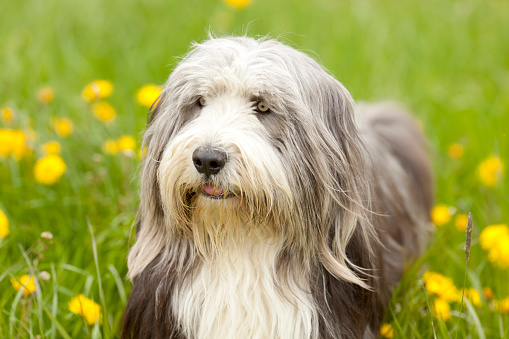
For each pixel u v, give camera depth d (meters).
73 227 5.60
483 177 6.21
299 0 10.88
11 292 4.65
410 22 10.61
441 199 6.73
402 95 8.60
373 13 10.78
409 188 5.82
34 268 4.66
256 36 4.86
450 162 7.17
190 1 10.18
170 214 3.91
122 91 7.75
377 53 9.42
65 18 9.80
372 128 6.04
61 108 7.26
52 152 5.95
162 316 4.20
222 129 3.59
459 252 5.47
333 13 10.58
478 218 6.18
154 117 4.16
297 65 3.88
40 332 4.31
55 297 4.51
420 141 6.68
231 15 9.41
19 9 9.99
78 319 4.64
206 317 4.13
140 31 9.41
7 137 5.70
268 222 3.84
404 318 4.65
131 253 4.23
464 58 9.89
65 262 5.04
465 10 11.34
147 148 4.07
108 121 6.40
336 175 3.91
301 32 9.51
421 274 5.33
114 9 10.16
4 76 7.84
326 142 3.88
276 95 3.70
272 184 3.64
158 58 8.58
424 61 9.63
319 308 4.07
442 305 4.51
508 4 11.84
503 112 8.27
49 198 5.91
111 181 6.03
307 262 3.99
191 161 3.61
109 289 4.91
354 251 4.17
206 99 3.80
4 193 5.99
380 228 4.59
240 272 4.06
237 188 3.64
